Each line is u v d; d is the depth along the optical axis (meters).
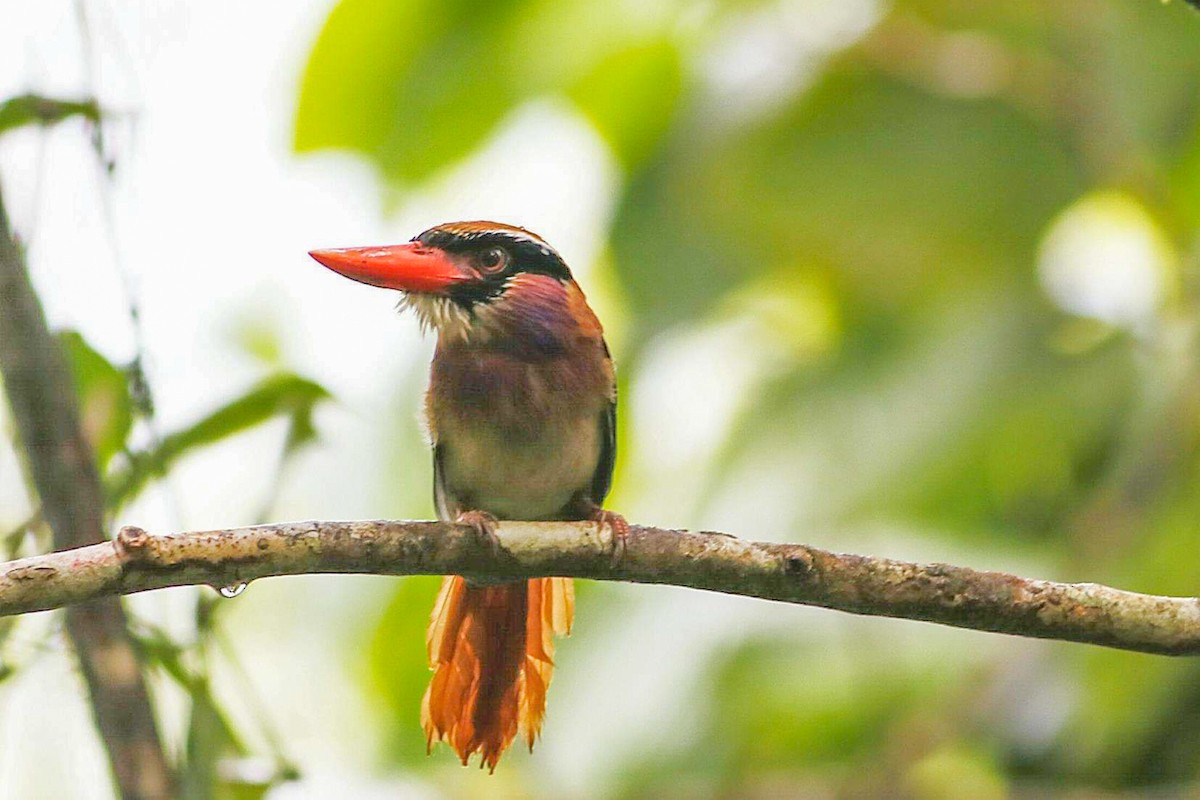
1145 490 10.71
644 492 12.70
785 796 10.92
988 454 11.62
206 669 7.58
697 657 11.48
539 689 8.50
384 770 12.31
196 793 7.43
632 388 12.62
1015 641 11.19
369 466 12.25
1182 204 12.45
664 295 12.88
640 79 13.30
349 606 12.85
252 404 7.79
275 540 6.45
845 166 12.70
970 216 12.61
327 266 8.55
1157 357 11.23
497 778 11.61
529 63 12.99
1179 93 11.55
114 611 7.42
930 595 6.77
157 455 7.54
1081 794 10.54
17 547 7.79
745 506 11.84
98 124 7.46
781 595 6.90
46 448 7.33
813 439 11.97
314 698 12.79
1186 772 10.71
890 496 11.55
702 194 12.71
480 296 8.52
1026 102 12.62
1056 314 12.16
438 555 6.84
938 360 12.01
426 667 12.33
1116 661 10.09
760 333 13.23
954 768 11.20
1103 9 12.20
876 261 12.69
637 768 11.27
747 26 13.02
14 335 7.27
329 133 12.77
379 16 12.42
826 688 11.38
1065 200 12.61
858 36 12.81
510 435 8.53
